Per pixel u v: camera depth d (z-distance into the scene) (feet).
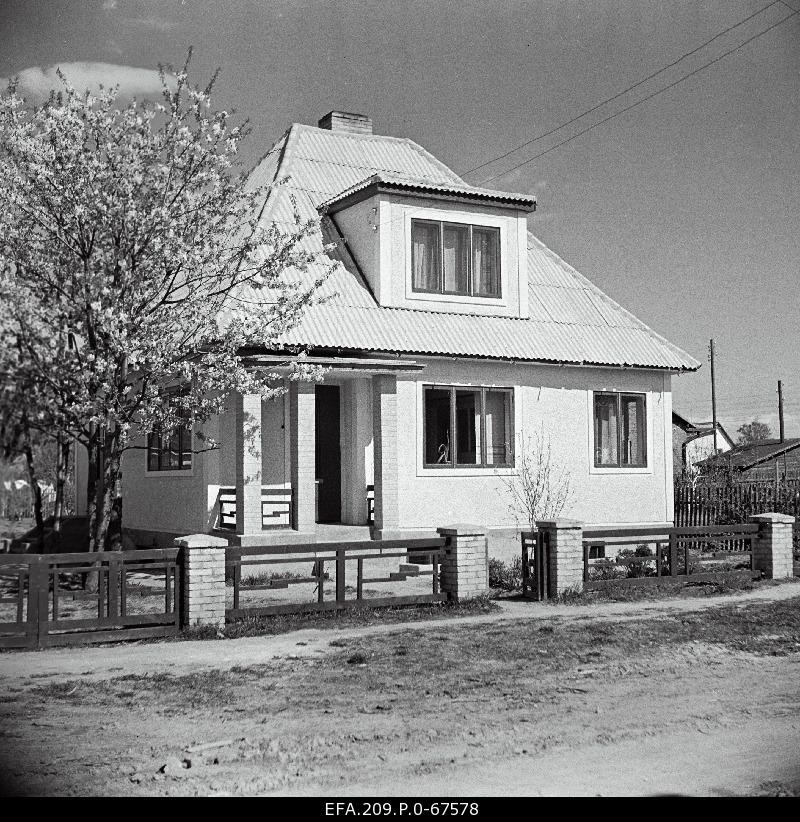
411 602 43.01
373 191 61.00
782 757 23.34
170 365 48.83
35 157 46.96
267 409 60.03
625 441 68.54
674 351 70.38
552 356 63.57
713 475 115.65
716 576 51.39
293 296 53.62
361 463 60.70
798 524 67.31
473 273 64.34
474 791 21.09
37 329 46.60
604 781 21.74
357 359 55.77
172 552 37.60
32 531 61.16
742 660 33.53
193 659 33.12
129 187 48.26
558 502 64.59
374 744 24.08
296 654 33.88
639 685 29.99
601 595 47.11
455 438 61.21
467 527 44.24
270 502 55.88
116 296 46.85
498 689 29.32
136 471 68.33
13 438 48.78
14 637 34.73
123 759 22.93
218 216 51.62
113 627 36.73
